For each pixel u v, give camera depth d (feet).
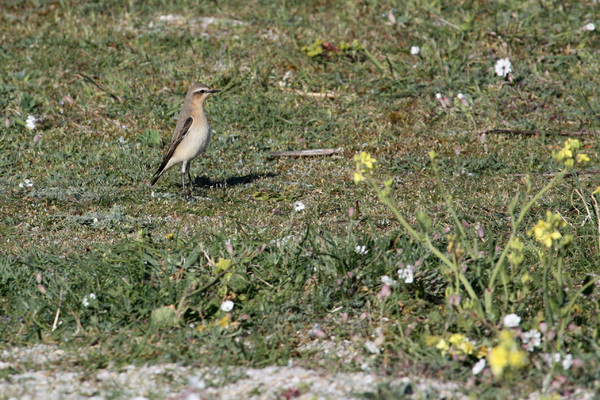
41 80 58.49
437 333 26.11
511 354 18.80
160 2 73.31
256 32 67.10
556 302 25.84
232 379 24.02
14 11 71.51
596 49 63.10
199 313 28.40
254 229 36.76
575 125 53.52
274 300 29.40
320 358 25.55
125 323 28.09
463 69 60.39
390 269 30.35
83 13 70.95
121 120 54.44
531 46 63.26
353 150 50.80
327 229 35.12
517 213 39.09
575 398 22.16
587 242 34.63
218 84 59.16
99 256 33.42
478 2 70.44
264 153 50.42
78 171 46.83
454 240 26.27
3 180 45.32
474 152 49.83
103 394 23.35
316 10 71.87
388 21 68.18
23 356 26.07
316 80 59.93
